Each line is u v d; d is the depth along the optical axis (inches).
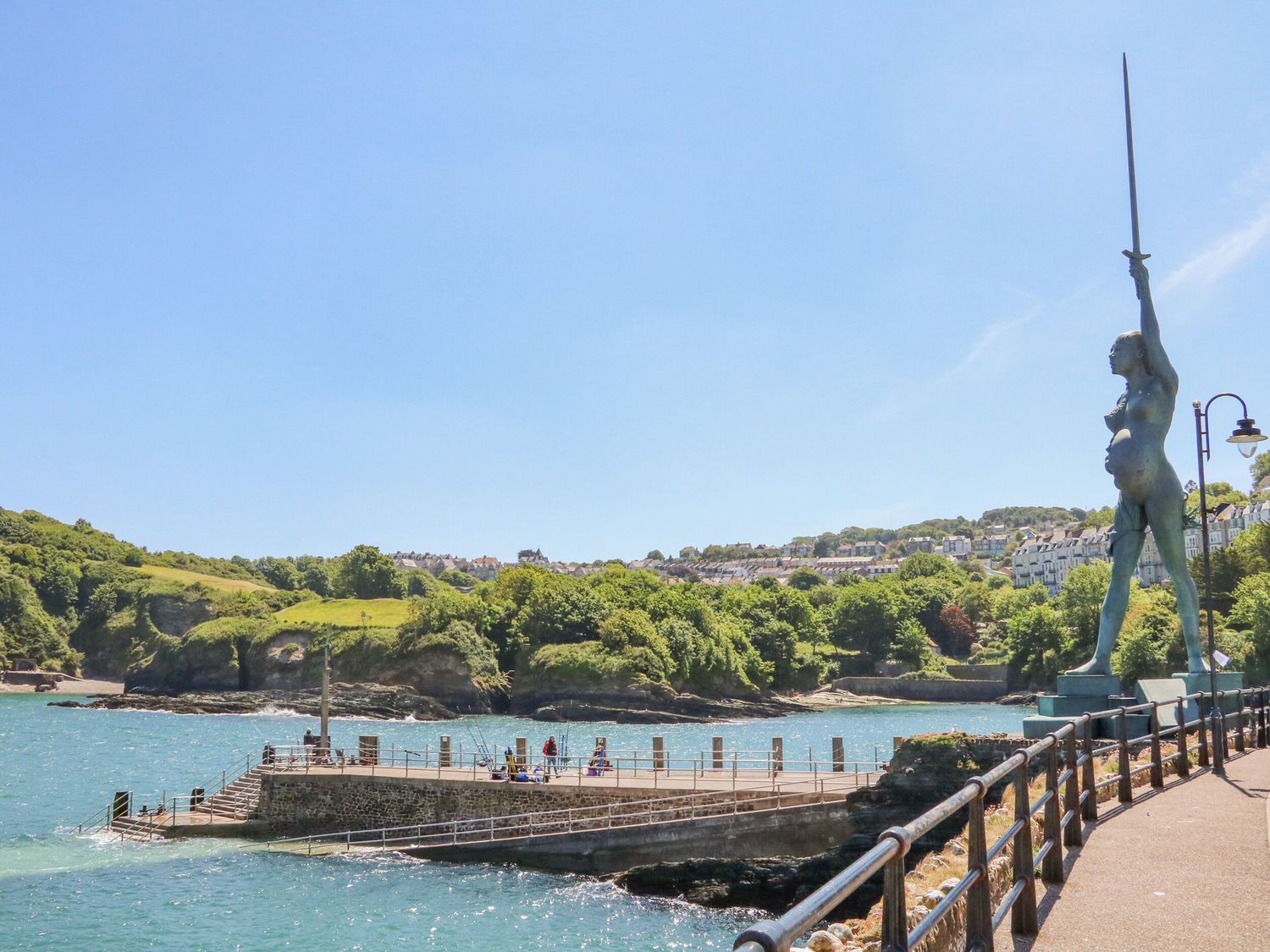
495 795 1728.6
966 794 284.4
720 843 1503.4
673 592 6658.5
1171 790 732.0
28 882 1541.6
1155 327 1153.4
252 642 6968.5
